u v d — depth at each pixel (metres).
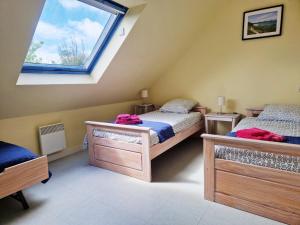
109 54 3.04
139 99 4.79
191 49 4.13
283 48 3.29
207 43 3.94
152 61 3.75
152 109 4.62
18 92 2.46
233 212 1.88
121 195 2.21
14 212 1.99
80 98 3.34
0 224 1.84
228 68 3.80
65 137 3.39
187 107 3.90
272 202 1.73
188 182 2.45
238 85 3.75
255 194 1.80
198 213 1.89
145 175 2.49
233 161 1.85
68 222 1.83
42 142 3.04
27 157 2.00
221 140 1.85
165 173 2.69
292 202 1.65
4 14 1.70
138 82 4.11
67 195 2.25
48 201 2.15
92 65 3.23
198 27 3.77
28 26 1.91
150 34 3.07
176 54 4.07
